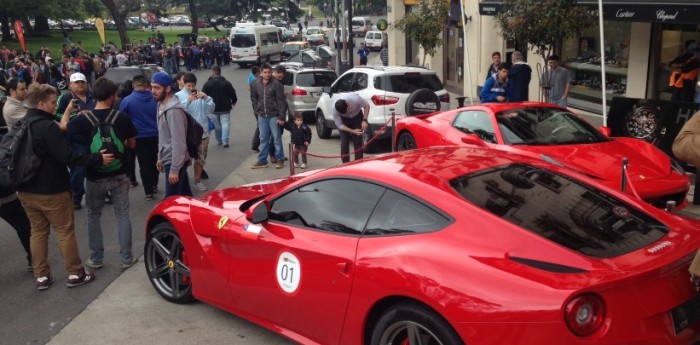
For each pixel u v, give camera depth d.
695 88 11.52
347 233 3.62
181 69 44.16
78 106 8.16
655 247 3.10
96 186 5.75
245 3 84.81
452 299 2.92
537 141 7.11
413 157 4.01
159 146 7.08
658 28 12.79
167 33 85.81
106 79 5.75
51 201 5.35
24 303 5.32
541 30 10.86
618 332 2.72
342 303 3.51
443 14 19.11
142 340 4.50
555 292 2.70
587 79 15.54
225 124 12.80
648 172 6.31
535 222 3.20
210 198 4.99
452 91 23.05
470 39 19.86
